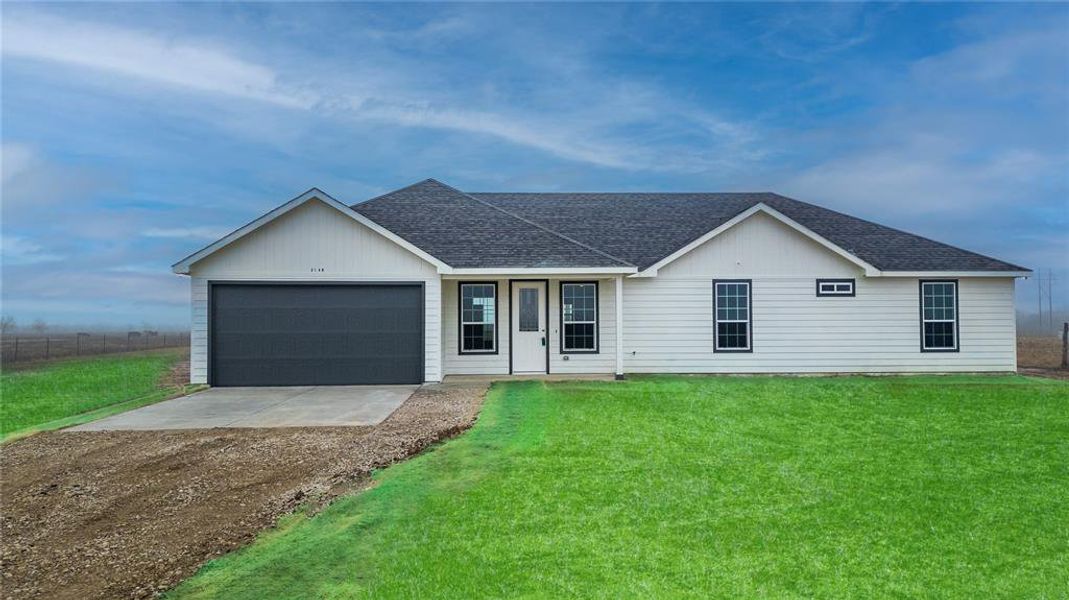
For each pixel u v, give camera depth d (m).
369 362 14.46
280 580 4.41
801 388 13.23
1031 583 4.40
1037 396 12.30
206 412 11.00
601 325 16.06
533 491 6.33
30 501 6.34
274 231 14.40
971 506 6.00
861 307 16.19
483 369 15.89
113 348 33.62
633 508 5.88
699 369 16.05
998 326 16.27
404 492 6.25
